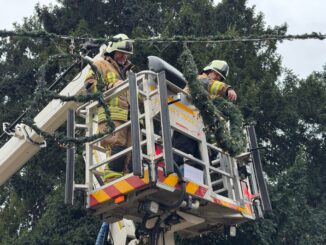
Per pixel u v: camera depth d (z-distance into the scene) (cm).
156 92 529
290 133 1658
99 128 575
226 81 1496
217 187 723
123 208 568
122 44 621
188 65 568
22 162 783
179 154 537
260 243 1295
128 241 691
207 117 563
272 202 1369
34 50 1889
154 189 516
